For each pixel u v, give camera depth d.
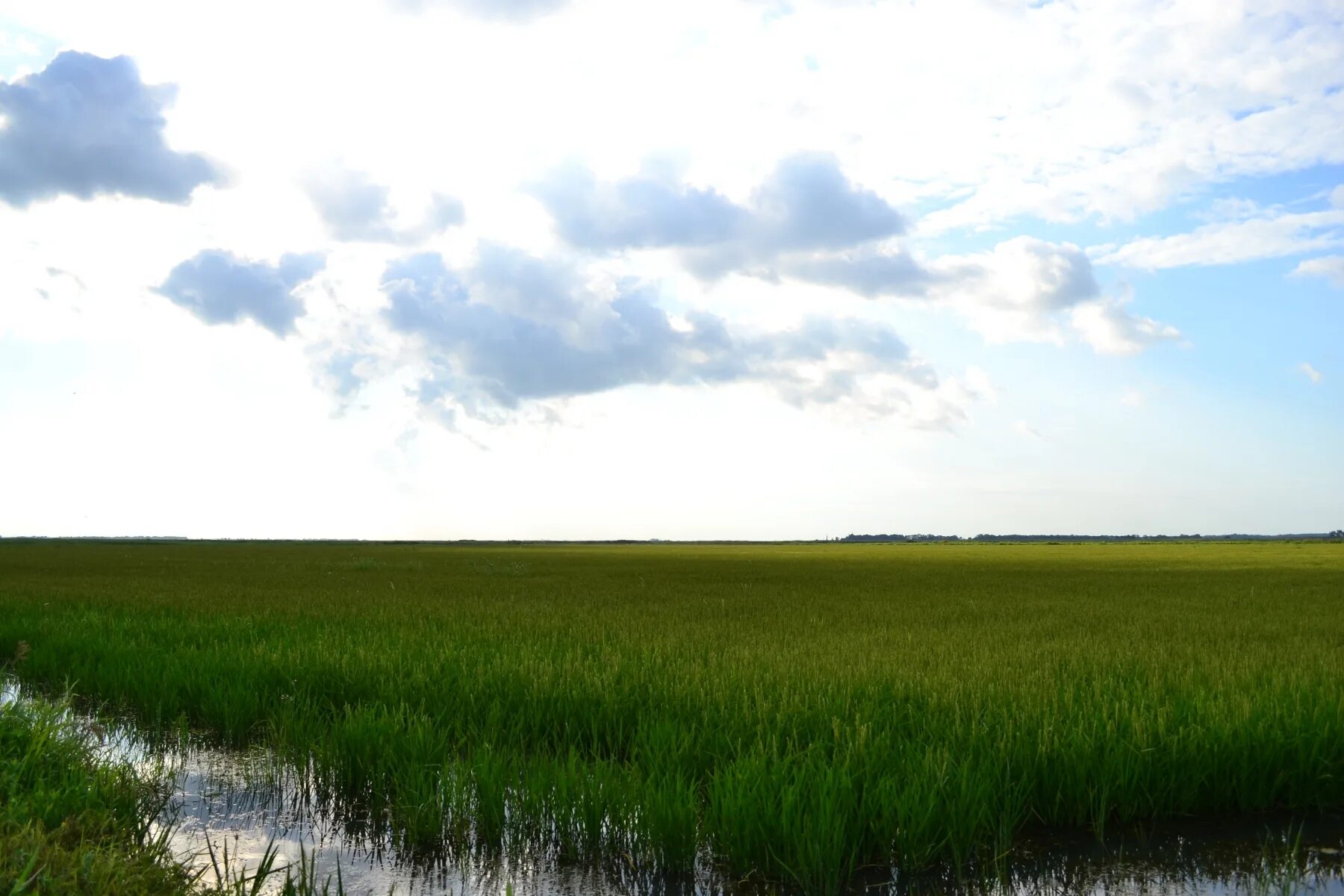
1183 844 5.30
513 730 6.96
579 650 10.30
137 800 5.52
